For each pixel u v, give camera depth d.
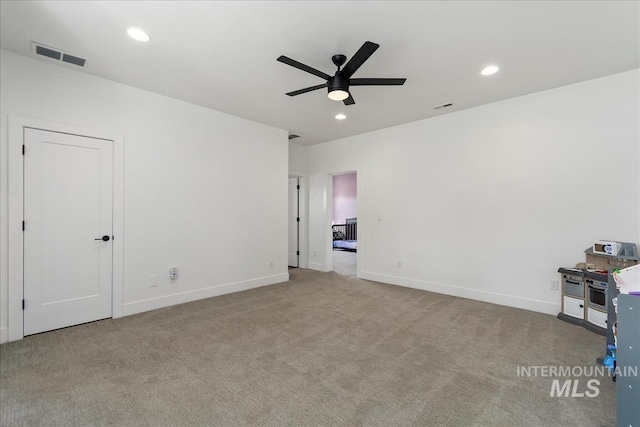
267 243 4.67
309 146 6.10
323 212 5.82
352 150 5.30
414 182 4.45
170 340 2.59
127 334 2.71
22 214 2.61
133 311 3.25
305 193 6.18
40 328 2.71
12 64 2.54
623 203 2.88
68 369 2.10
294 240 6.32
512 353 2.36
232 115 4.18
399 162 4.63
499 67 2.77
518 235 3.50
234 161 4.22
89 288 2.99
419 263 4.39
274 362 2.22
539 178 3.35
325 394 1.83
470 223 3.88
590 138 3.04
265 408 1.70
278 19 2.08
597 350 2.40
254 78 3.03
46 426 1.54
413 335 2.71
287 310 3.41
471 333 2.75
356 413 1.66
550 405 1.72
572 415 1.63
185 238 3.70
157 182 3.44
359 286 4.56
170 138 3.54
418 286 4.40
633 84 2.82
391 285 4.62
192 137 3.75
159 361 2.22
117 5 1.94
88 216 2.98
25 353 2.33
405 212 4.56
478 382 1.96
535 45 2.39
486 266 3.75
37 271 2.69
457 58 2.60
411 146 4.49
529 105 3.41
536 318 3.15
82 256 2.94
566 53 2.52
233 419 1.61
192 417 1.62
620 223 2.89
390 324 2.98
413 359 2.27
